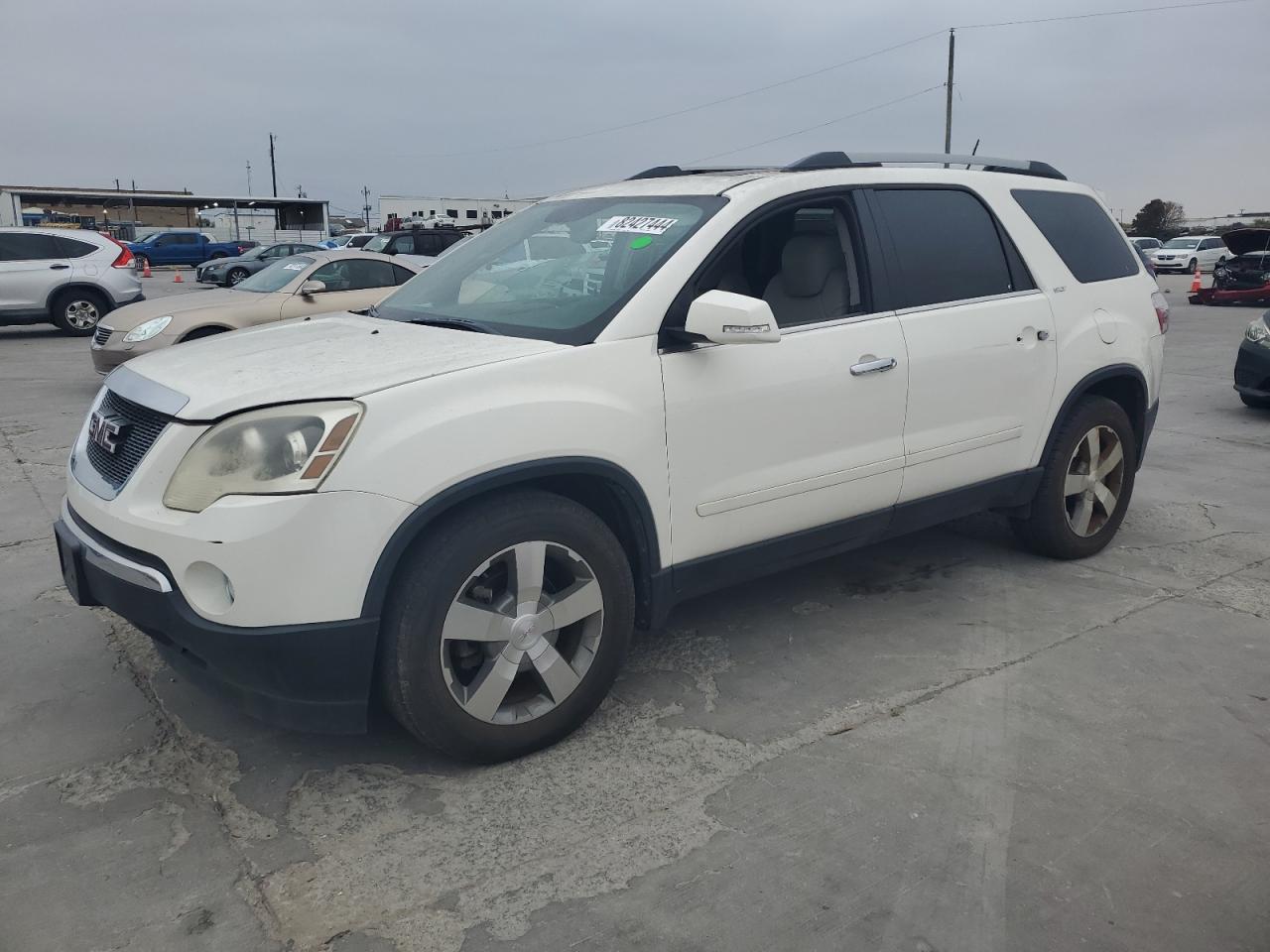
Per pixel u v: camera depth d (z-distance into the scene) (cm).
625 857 263
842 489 371
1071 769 306
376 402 269
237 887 251
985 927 237
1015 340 423
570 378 301
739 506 343
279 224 4797
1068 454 459
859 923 238
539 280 363
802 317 382
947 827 276
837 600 440
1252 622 417
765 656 383
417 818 281
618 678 366
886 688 358
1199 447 760
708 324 306
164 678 364
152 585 272
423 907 244
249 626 263
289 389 273
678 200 366
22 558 493
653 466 318
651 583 330
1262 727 332
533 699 310
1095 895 249
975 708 343
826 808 285
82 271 1540
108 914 241
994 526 548
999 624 414
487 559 285
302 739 324
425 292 401
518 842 270
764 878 255
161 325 912
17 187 4438
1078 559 490
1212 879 256
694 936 234
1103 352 461
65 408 915
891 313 385
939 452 400
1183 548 511
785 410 348
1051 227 458
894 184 400
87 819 279
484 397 285
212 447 269
